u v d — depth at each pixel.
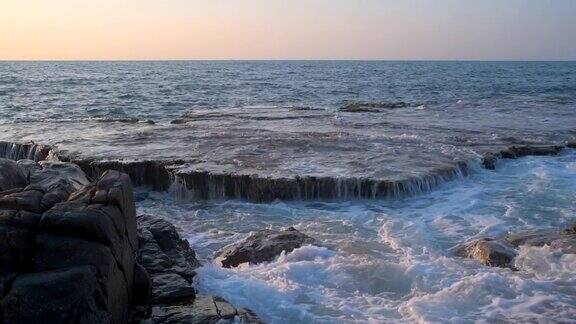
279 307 6.79
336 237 10.13
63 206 5.96
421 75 101.06
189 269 7.64
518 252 8.60
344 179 12.95
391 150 16.55
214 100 41.81
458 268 8.02
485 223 11.02
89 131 21.17
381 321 6.41
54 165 8.84
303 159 15.21
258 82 72.38
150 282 6.69
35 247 5.55
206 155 15.64
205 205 12.82
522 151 17.12
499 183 14.08
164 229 8.59
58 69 143.50
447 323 6.32
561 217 11.27
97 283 5.39
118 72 118.44
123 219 6.33
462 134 20.31
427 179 13.41
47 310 5.10
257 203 12.90
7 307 5.07
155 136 19.31
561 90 53.41
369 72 119.44
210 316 6.23
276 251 8.80
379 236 10.27
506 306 6.77
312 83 70.06
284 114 27.30
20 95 46.44
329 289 7.39
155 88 57.59
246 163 14.59
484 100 36.97
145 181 14.42
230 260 8.68
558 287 7.32
